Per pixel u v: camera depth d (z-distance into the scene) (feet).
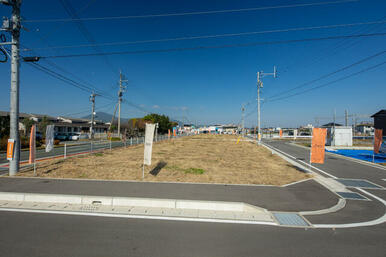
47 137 32.81
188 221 15.66
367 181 28.71
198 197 19.95
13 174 28.66
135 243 12.45
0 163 39.96
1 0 27.20
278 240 13.07
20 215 16.24
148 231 13.98
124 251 11.60
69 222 15.14
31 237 12.96
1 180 25.43
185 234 13.64
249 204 18.65
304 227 14.90
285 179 28.43
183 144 95.71
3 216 16.03
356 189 24.63
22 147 68.54
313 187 24.48
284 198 20.51
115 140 115.65
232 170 34.17
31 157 28.53
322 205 18.99
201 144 98.58
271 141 133.39
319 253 11.69
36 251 11.47
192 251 11.71
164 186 23.48
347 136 86.02
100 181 25.25
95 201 19.08
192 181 26.21
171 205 18.51
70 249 11.73
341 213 17.43
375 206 19.06
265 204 18.88
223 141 127.75
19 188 22.03
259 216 16.76
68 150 64.54
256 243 12.67
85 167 34.40
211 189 22.67
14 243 12.24
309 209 18.07
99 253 11.41
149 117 174.70
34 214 16.47
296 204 19.08
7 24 27.86
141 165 37.04
